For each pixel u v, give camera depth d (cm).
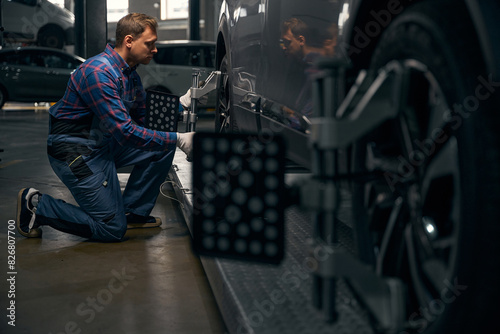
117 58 260
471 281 105
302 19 186
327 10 164
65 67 1077
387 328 106
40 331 169
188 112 317
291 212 232
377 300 107
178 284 215
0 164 502
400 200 131
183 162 372
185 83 1050
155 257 249
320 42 170
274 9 221
